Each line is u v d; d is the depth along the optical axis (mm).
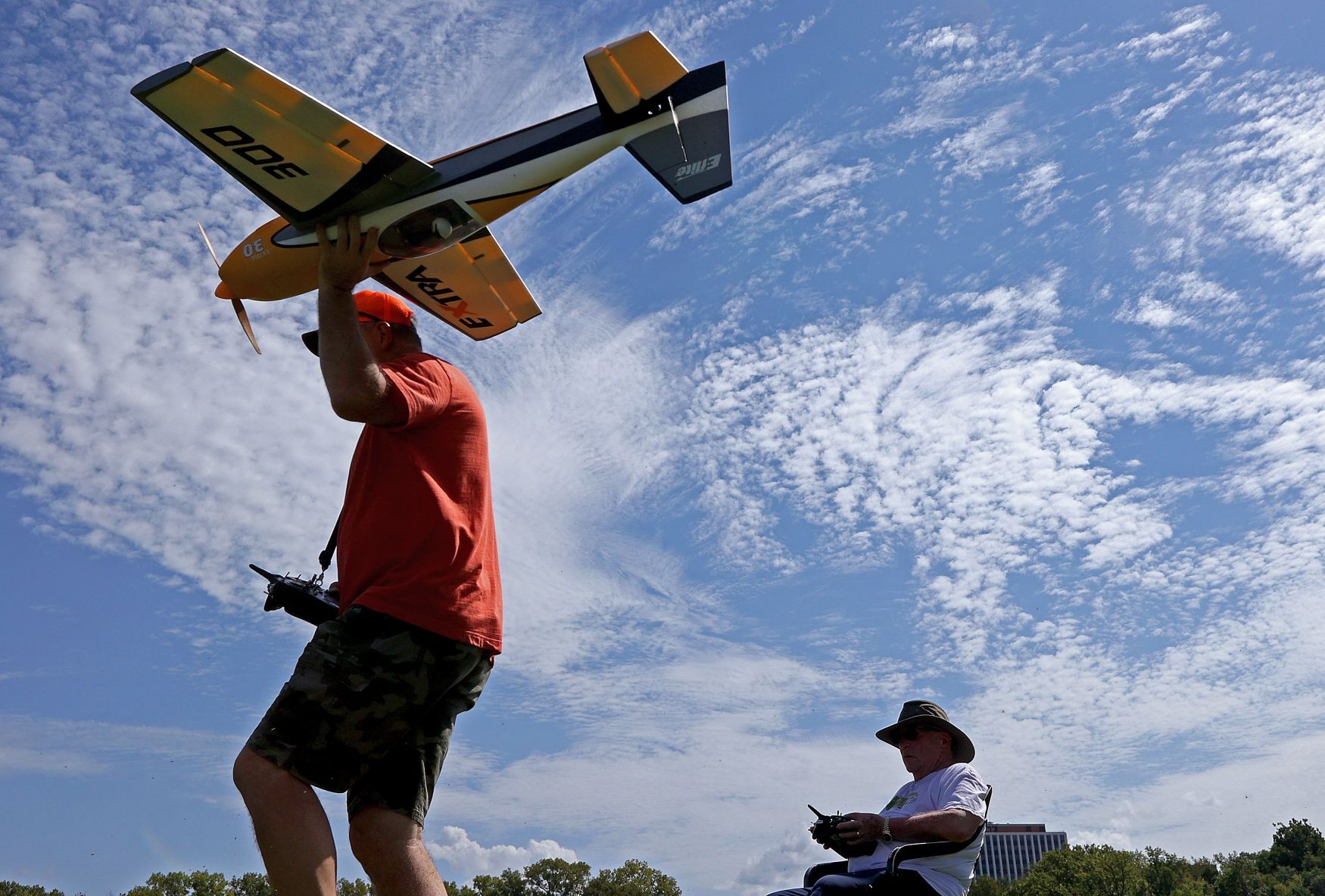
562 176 4727
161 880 72625
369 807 3078
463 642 3119
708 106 4996
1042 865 109500
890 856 4348
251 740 2928
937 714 5117
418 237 4273
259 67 3635
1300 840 128375
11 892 51594
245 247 4844
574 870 90500
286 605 3676
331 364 3055
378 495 3217
